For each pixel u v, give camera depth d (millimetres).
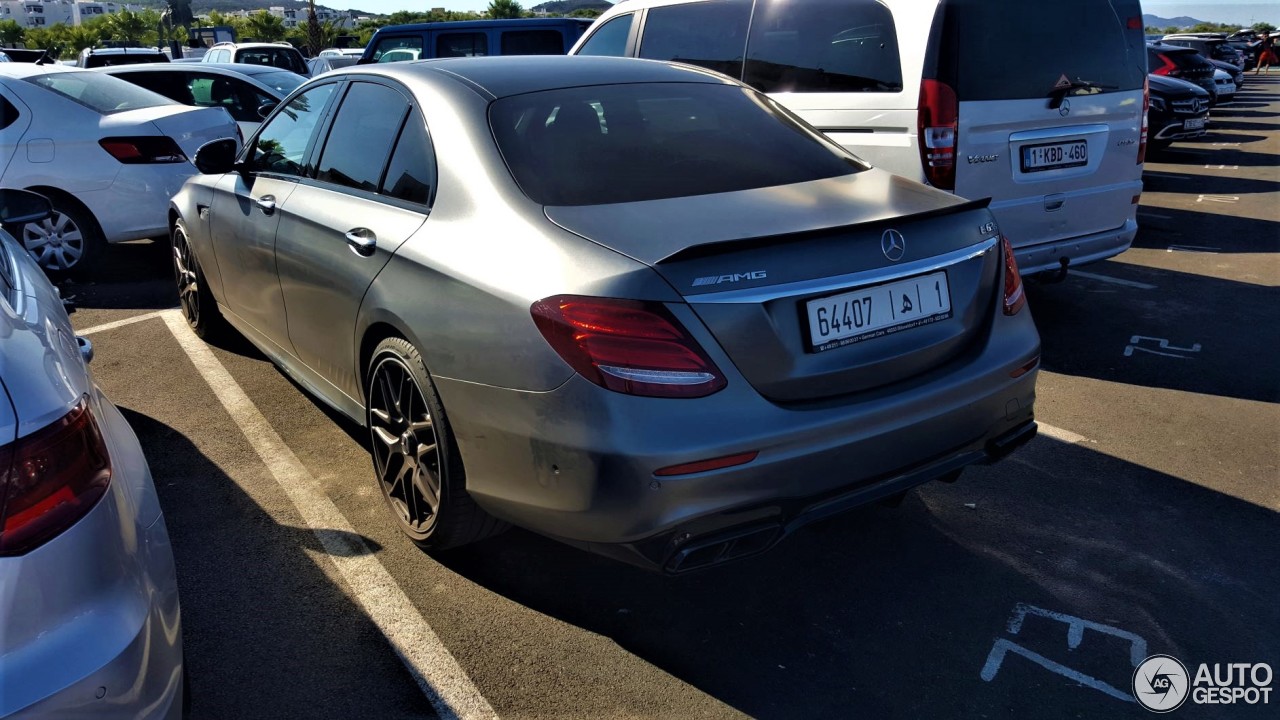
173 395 4305
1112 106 5004
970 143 4535
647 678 2396
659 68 3400
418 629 2590
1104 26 4969
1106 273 6625
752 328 2205
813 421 2248
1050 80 4738
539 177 2609
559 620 2637
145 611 1604
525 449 2295
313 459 3629
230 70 9750
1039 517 3205
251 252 3854
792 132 3158
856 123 4828
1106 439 3828
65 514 1498
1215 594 2756
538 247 2344
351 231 3010
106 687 1487
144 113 6461
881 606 2703
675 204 2490
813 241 2305
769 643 2541
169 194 6363
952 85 4457
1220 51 24688
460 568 2893
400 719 2242
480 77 3059
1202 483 3439
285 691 2332
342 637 2549
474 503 2648
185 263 4984
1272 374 4562
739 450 2156
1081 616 2650
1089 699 2320
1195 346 4992
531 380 2242
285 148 3807
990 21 4539
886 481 2443
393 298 2729
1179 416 4062
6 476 1435
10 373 1517
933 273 2512
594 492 2168
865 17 4805
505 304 2316
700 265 2176
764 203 2518
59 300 2592
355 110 3389
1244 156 13781
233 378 4516
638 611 2686
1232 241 7715
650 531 2152
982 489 3408
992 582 2818
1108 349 4957
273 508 3252
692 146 2871
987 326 2662
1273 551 2979
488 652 2496
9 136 6070
